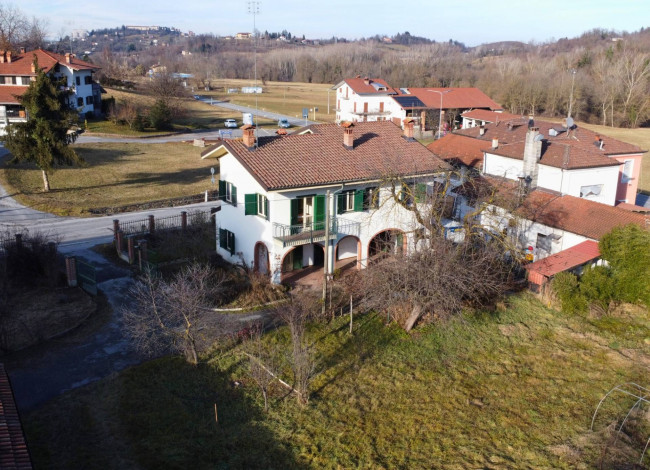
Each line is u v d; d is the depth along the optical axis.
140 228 38.06
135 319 24.12
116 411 19.31
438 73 144.25
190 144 74.56
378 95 94.44
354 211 31.16
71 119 47.78
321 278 30.86
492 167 41.22
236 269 31.30
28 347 23.28
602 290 28.53
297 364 20.41
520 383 22.36
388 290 25.19
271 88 160.62
